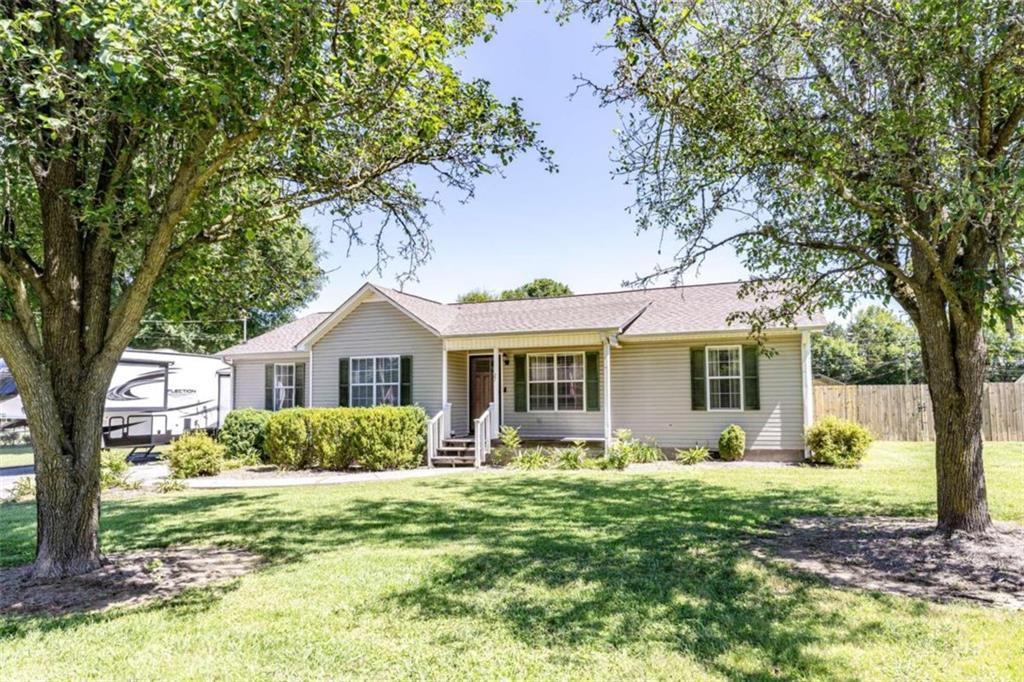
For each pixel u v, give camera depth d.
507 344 14.85
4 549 6.90
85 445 5.75
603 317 14.92
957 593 4.77
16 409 17.88
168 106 4.72
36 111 4.60
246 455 15.77
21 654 3.92
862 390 18.47
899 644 3.84
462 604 4.68
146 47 4.01
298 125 5.46
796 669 3.55
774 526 7.23
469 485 11.17
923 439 17.64
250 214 6.44
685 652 3.79
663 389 14.86
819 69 5.84
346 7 4.55
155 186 6.00
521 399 15.95
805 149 5.62
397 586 5.14
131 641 4.11
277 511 8.88
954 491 6.27
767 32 5.20
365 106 5.47
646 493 9.75
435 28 5.27
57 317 5.66
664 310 16.03
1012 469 11.23
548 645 3.93
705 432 14.44
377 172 6.67
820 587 4.93
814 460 13.12
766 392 13.99
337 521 8.05
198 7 3.92
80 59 5.35
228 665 3.73
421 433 14.59
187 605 4.79
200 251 7.02
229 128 5.06
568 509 8.53
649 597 4.76
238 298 8.41
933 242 5.93
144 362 19.12
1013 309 4.99
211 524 7.98
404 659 3.77
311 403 17.25
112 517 8.63
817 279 7.41
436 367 16.14
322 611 4.59
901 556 5.70
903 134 5.25
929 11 4.87
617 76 5.62
